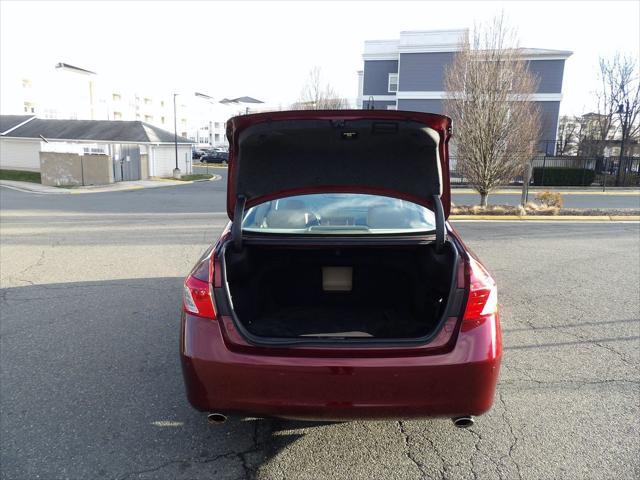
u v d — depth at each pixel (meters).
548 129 27.64
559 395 3.17
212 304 2.34
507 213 11.80
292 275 3.37
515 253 7.49
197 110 91.12
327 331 2.89
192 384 2.29
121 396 3.18
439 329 2.28
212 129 93.00
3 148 34.59
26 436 2.73
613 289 5.55
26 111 61.69
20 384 3.34
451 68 13.91
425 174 3.08
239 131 2.84
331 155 3.03
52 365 3.63
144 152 32.31
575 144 36.06
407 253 3.27
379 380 2.17
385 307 3.35
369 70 32.62
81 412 2.99
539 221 11.11
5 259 7.18
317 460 2.55
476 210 11.93
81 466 2.48
